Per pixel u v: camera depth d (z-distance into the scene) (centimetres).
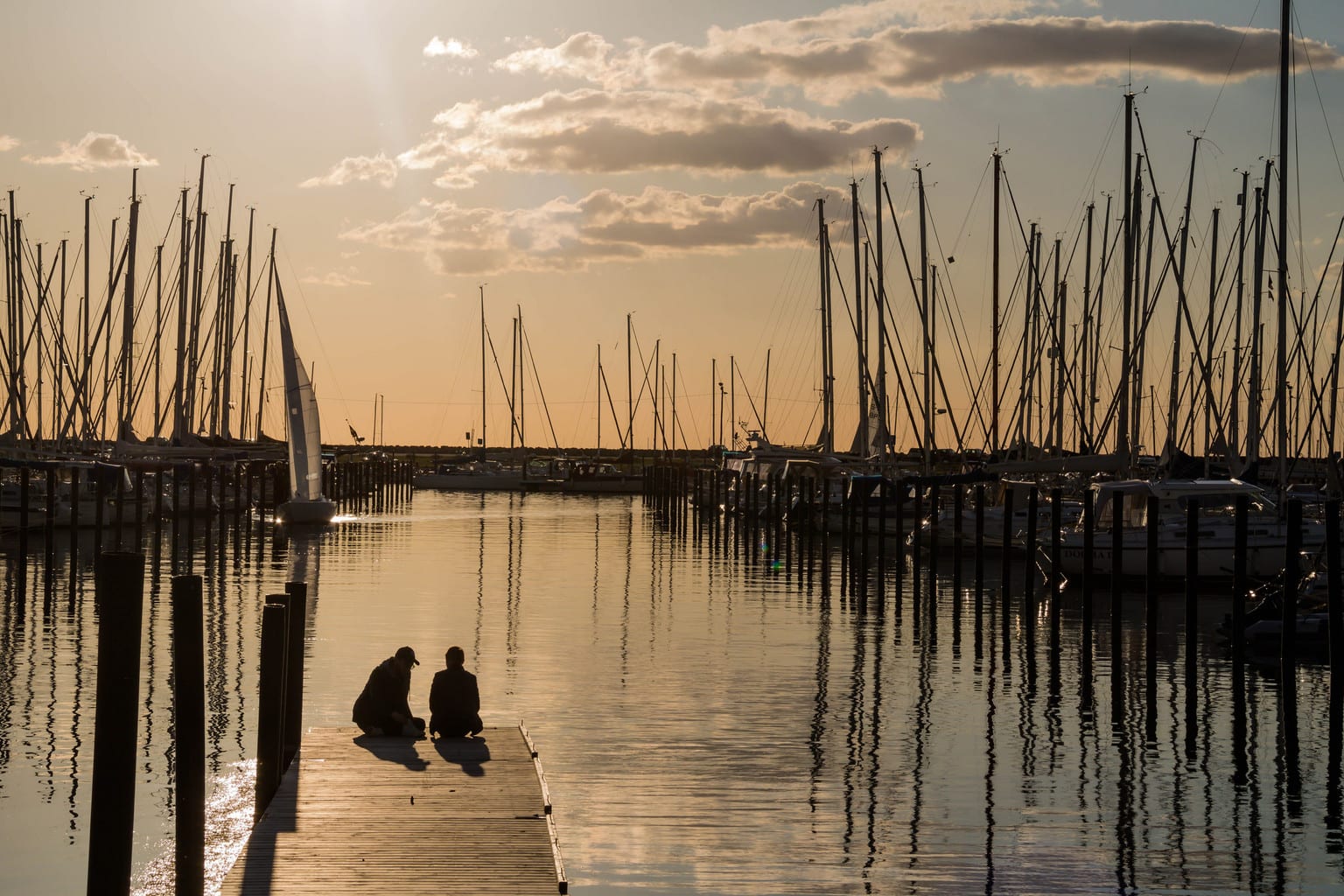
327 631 3434
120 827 1123
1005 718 2512
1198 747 2312
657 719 2422
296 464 7406
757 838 1770
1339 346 5206
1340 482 5209
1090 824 1861
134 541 6166
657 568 5388
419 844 1476
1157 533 2872
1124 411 5628
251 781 1961
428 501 11425
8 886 1570
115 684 1123
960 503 5166
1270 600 3347
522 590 4491
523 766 1808
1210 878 1661
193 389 7488
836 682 2814
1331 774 2142
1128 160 5394
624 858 1684
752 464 8256
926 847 1747
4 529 5938
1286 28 3844
